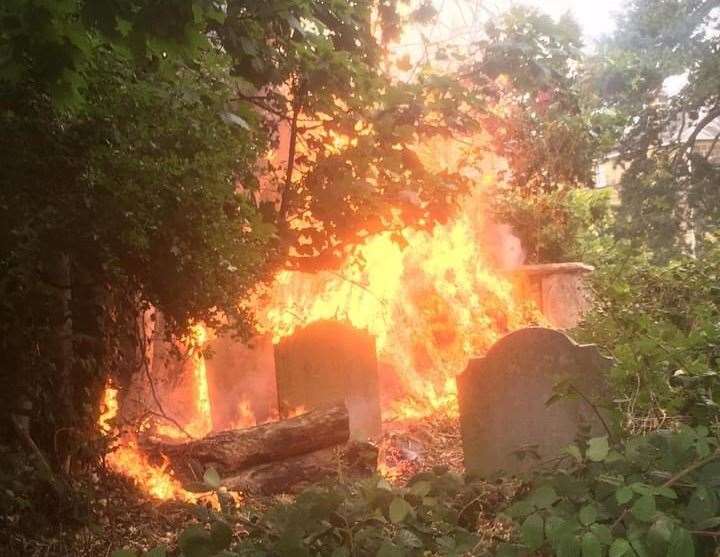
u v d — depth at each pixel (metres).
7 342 6.38
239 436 7.21
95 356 7.26
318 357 8.81
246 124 6.77
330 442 7.30
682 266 7.87
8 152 5.49
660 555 3.22
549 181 11.31
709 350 5.52
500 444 6.22
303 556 3.36
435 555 3.62
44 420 6.69
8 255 6.05
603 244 13.98
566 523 3.33
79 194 5.66
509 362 6.17
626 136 19.84
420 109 8.65
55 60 3.99
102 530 6.09
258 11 7.07
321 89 8.08
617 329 6.29
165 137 5.90
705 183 19.81
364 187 8.24
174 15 3.82
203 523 3.71
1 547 5.59
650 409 5.12
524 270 12.89
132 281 6.76
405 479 7.54
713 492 3.46
